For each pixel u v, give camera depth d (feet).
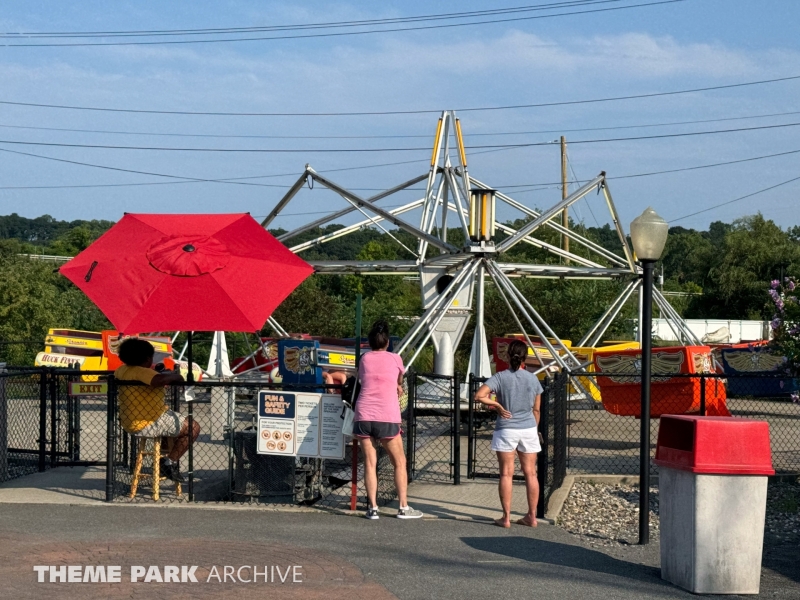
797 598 22.65
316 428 31.07
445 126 69.62
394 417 30.01
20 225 436.35
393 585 22.30
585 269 71.67
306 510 31.07
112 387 31.91
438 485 37.01
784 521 32.30
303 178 63.10
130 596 20.88
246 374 68.54
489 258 61.00
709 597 22.52
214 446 45.78
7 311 95.50
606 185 67.82
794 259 197.47
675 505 23.43
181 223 34.47
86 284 31.04
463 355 110.11
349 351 62.08
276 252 33.30
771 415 66.95
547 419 31.42
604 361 54.19
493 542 27.35
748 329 181.06
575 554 26.27
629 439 54.34
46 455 42.73
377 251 217.97
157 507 31.19
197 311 30.01
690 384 50.75
